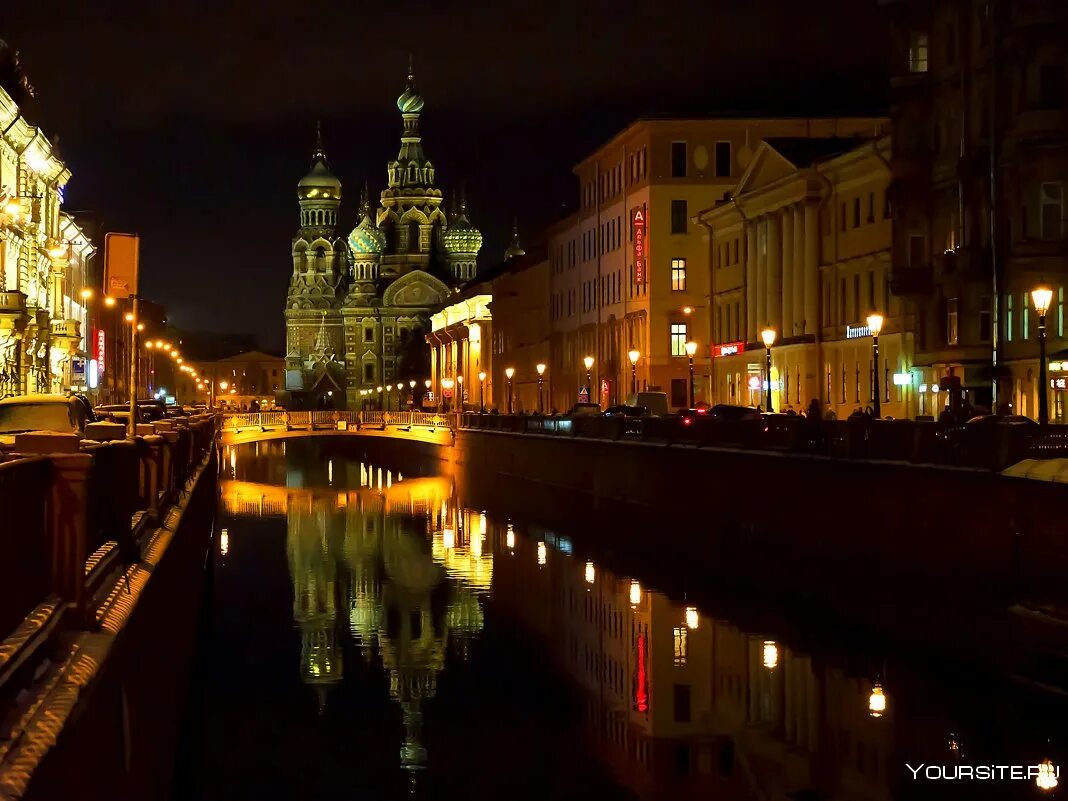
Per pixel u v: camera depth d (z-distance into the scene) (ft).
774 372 278.46
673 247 340.18
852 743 99.66
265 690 122.21
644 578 180.04
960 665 118.83
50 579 40.93
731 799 88.12
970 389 196.24
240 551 219.41
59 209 322.55
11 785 26.48
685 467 194.29
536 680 125.08
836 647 129.39
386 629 150.41
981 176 190.70
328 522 263.49
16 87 263.49
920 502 127.85
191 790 92.68
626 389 358.43
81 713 32.76
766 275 286.46
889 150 227.81
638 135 348.79
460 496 325.21
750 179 294.25
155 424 131.64
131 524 60.85
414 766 97.96
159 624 64.80
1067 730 97.30
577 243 414.21
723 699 114.01
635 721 108.68
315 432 435.94
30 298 269.64
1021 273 181.98
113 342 444.14
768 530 164.14
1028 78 179.93
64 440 46.65
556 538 232.53
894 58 209.15
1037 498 107.76
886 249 234.58
